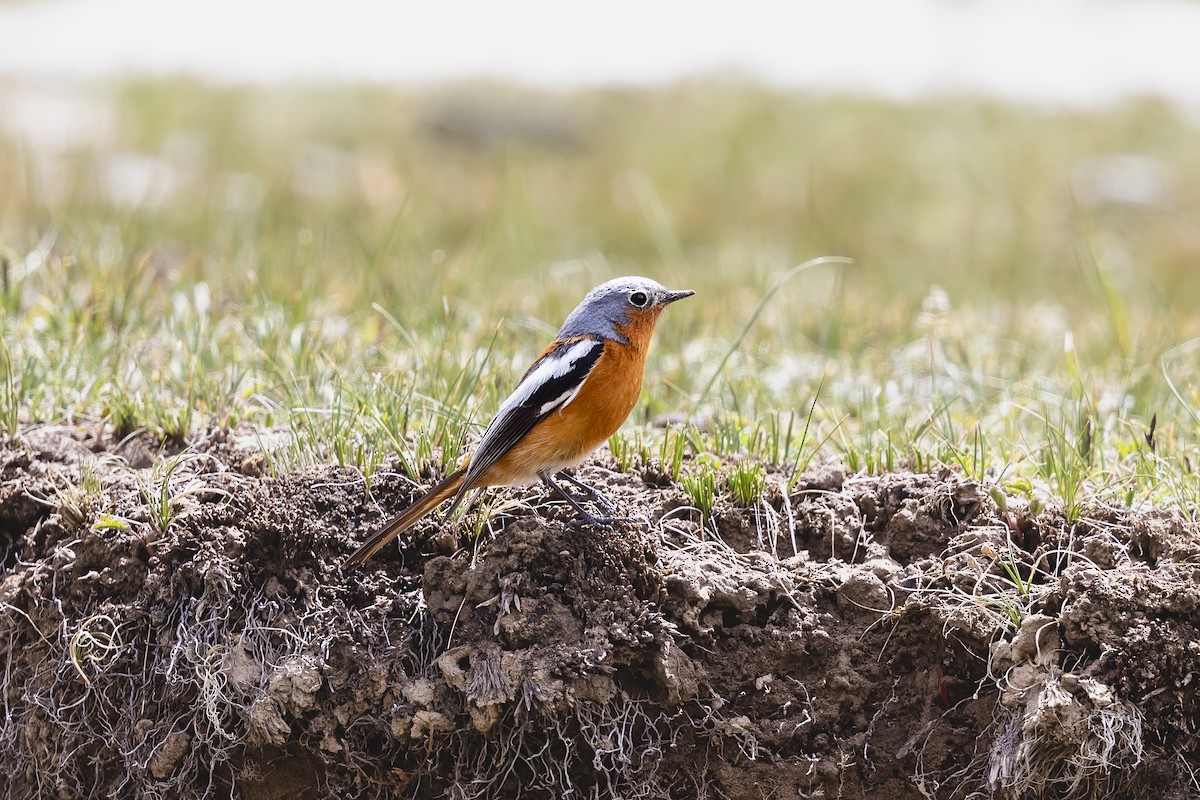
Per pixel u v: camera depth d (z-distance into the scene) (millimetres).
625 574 8789
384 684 8664
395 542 9203
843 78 42094
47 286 13781
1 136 29031
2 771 9156
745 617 8930
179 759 8820
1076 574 8656
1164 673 8289
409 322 14109
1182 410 12031
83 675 8703
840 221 28750
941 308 13883
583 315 8945
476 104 35781
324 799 8859
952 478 9688
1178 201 29984
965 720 8672
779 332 15352
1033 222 28438
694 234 27562
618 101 38500
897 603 8953
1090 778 8305
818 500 9758
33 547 9500
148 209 22234
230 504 9219
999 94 40312
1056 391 12758
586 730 8516
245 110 35281
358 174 29422
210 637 8789
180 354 12203
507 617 8633
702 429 11125
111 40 46031
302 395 11023
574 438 8805
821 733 8820
